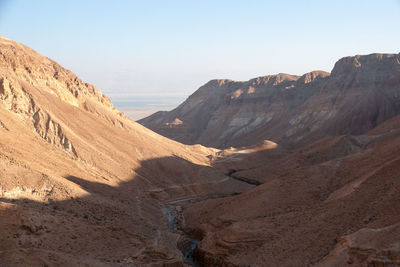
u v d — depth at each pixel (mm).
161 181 120188
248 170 157375
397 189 57094
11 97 105312
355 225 54219
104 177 101125
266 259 55250
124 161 117000
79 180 86812
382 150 82812
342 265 45531
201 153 179875
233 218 74875
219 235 66500
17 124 99312
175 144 168125
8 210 53625
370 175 64750
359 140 159875
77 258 49562
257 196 79750
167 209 102938
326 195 73438
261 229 63688
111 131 130125
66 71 145250
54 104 118562
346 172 79375
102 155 110312
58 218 59938
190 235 80688
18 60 117438
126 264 54719
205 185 126500
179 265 60906
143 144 135000
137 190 105812
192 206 100562
